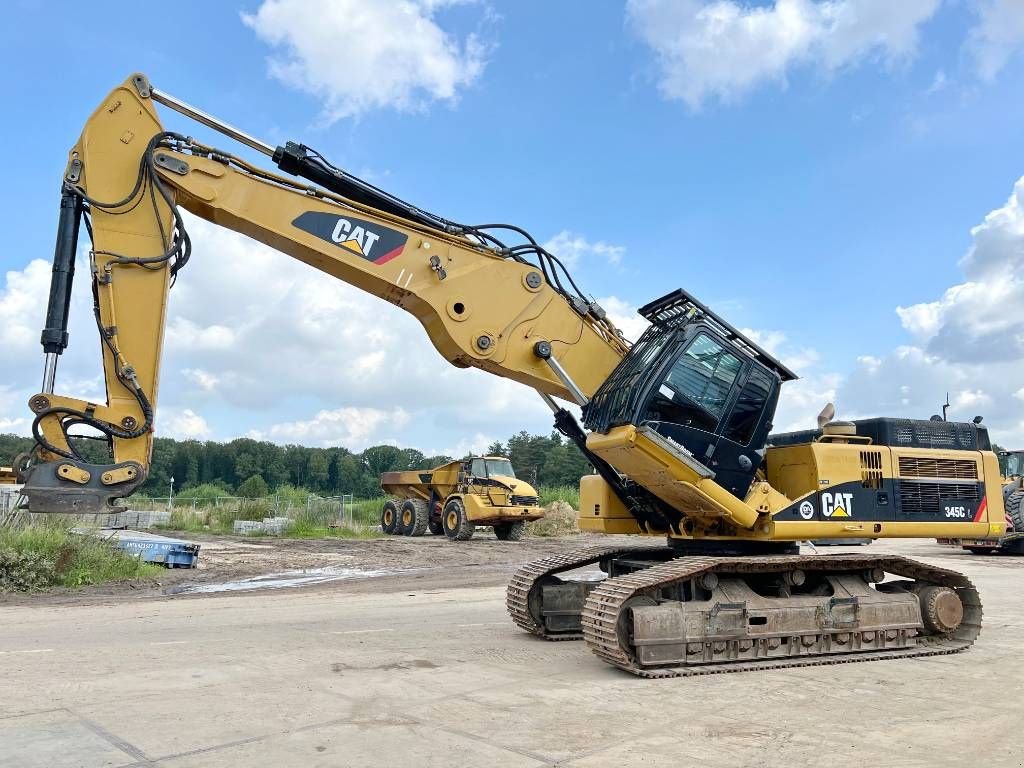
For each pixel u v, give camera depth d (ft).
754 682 23.31
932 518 29.78
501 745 16.60
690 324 27.17
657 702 20.63
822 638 26.94
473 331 27.43
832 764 15.74
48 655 25.45
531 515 88.63
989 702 21.02
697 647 24.88
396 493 107.04
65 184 24.58
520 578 31.32
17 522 50.34
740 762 15.74
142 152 25.31
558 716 19.03
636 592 24.88
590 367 28.81
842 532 28.14
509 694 21.13
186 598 42.06
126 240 24.72
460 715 18.90
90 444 24.79
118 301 24.35
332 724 17.88
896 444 30.35
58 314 23.72
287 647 27.37
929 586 30.25
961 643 29.19
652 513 30.42
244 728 17.43
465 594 45.06
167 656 25.43
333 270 26.81
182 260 25.25
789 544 29.25
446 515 91.50
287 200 26.08
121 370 23.77
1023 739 17.58
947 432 31.60
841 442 29.68
